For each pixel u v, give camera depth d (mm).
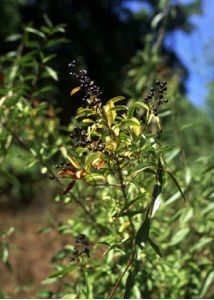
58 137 757
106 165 486
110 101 473
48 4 4262
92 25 4273
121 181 490
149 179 563
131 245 599
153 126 736
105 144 464
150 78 954
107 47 4270
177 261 703
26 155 717
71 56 3881
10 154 729
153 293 720
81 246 617
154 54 1013
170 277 689
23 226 2033
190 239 790
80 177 479
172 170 745
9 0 4168
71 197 685
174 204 798
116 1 4375
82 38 4113
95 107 469
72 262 632
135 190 583
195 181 771
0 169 730
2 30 4117
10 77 761
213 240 746
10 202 2236
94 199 678
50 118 787
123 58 4234
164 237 723
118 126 471
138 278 647
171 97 766
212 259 772
